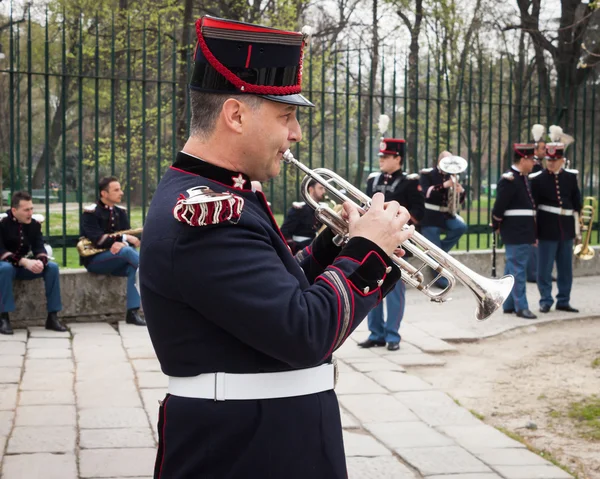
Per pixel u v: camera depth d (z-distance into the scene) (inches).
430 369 273.0
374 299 82.1
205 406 79.3
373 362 271.0
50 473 169.2
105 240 333.1
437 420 210.4
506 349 303.0
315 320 77.3
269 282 76.7
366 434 200.1
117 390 232.2
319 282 80.6
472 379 261.4
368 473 172.9
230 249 76.6
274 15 685.3
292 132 85.6
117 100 571.5
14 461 175.5
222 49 81.0
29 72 335.3
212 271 75.9
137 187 653.9
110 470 171.9
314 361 77.8
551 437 203.0
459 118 432.1
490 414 223.9
